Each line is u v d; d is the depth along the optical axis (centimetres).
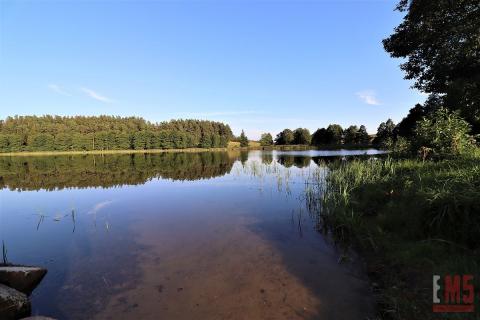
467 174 707
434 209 582
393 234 653
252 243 719
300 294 482
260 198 1266
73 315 446
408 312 398
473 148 1141
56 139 7525
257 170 2294
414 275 480
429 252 521
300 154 5072
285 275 549
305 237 755
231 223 895
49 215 1052
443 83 1619
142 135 8606
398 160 1398
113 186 1714
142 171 2548
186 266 598
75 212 1092
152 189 1574
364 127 8869
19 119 9756
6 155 6506
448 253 500
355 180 1172
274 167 2378
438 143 1204
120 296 492
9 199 1363
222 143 10144
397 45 1742
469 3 1279
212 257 640
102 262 632
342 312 430
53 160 4434
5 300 434
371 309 433
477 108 1388
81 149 7781
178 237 777
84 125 9981
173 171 2503
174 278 548
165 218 973
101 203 1245
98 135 8144
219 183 1733
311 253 650
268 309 443
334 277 537
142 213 1052
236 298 475
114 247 720
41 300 492
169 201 1249
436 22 1448
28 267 564
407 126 3847
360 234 701
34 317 413
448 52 1406
